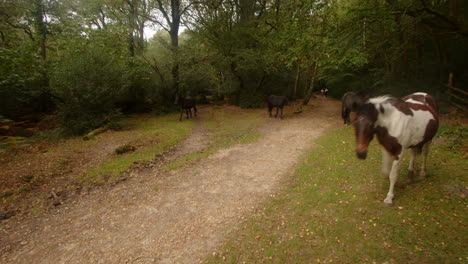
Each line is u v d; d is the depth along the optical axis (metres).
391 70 13.57
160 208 4.62
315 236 3.34
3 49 9.84
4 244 3.73
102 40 14.54
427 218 3.37
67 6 16.62
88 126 11.72
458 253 2.69
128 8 19.14
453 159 5.26
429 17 8.28
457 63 11.77
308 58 10.60
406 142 3.78
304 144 8.41
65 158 7.86
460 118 8.80
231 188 5.32
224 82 21.42
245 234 3.59
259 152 7.91
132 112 18.39
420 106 4.01
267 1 18.70
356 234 3.27
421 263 2.63
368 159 6.07
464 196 3.74
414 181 4.52
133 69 14.98
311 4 9.41
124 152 8.38
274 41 14.98
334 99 26.02
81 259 3.34
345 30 8.78
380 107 3.56
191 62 17.72
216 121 14.27
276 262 2.95
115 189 5.62
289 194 4.74
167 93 18.17
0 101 11.56
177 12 18.83
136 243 3.62
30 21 14.66
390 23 9.37
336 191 4.57
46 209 4.81
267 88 21.81
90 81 11.77
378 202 3.97
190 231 3.82
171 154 8.26
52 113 14.48
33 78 11.28
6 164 7.32
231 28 19.52
